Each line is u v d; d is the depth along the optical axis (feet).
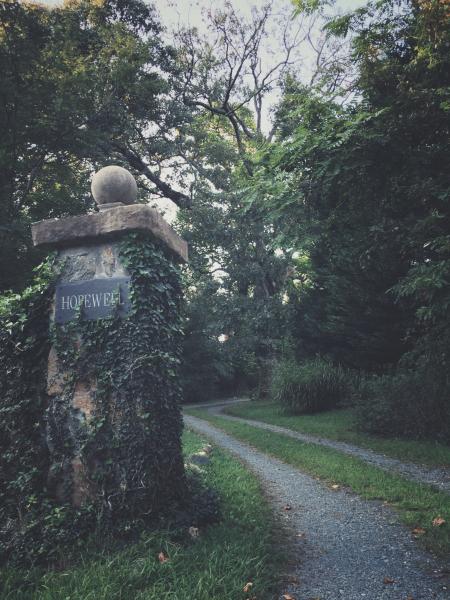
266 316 63.31
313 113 25.94
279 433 38.42
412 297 36.63
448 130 24.56
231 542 12.39
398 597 10.14
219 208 66.80
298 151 25.32
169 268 15.65
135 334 13.92
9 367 14.44
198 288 74.69
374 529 14.65
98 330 13.96
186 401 102.01
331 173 24.68
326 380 50.70
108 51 50.75
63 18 52.85
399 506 16.84
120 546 11.87
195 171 72.95
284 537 14.12
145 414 13.39
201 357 102.78
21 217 39.19
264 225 63.52
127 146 65.77
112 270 14.44
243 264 68.13
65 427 13.69
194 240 69.51
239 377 119.03
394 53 26.58
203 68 73.31
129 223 14.32
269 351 74.49
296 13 25.54
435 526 14.21
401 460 25.99
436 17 20.68
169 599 9.21
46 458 13.76
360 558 12.35
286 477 22.58
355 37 25.55
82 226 14.62
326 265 53.42
